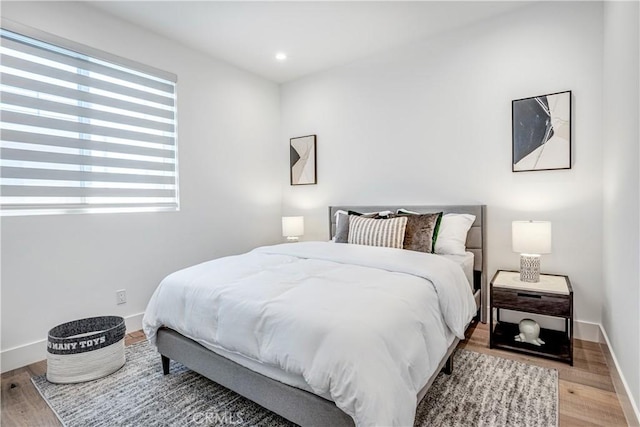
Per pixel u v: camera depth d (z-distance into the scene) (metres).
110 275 2.64
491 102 2.79
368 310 1.34
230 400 1.75
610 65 2.06
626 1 1.65
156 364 2.16
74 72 2.47
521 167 2.65
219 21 2.76
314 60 3.54
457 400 1.70
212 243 3.41
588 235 2.42
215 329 1.64
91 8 2.52
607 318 2.14
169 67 3.04
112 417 1.63
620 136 1.79
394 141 3.34
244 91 3.75
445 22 2.83
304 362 1.25
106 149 2.65
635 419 1.44
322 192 3.90
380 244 2.65
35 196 2.29
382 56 3.38
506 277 2.48
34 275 2.25
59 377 1.94
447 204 3.04
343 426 1.21
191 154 3.22
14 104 2.19
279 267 2.06
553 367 2.04
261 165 3.96
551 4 2.51
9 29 2.12
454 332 1.78
